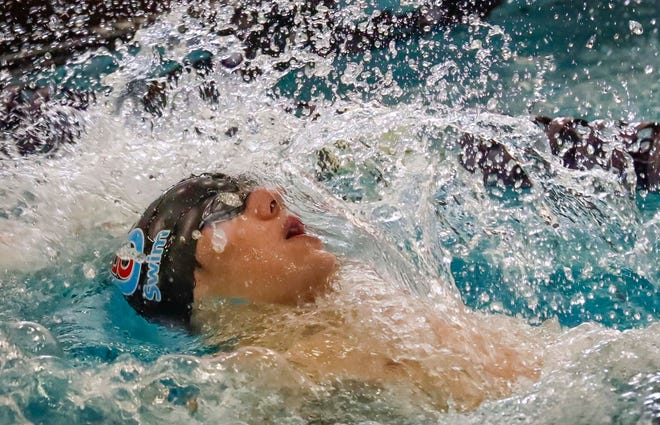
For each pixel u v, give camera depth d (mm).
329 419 4828
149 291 5871
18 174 7660
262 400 4859
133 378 5008
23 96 9734
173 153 8008
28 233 6906
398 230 6941
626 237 7262
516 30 12188
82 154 8094
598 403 4664
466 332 5496
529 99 10086
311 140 8141
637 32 12055
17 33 11383
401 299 5730
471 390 5012
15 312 6211
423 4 12242
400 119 8477
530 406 4773
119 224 7102
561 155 8156
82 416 4746
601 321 6387
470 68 10859
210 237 5699
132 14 11234
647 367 4906
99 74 10305
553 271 6941
